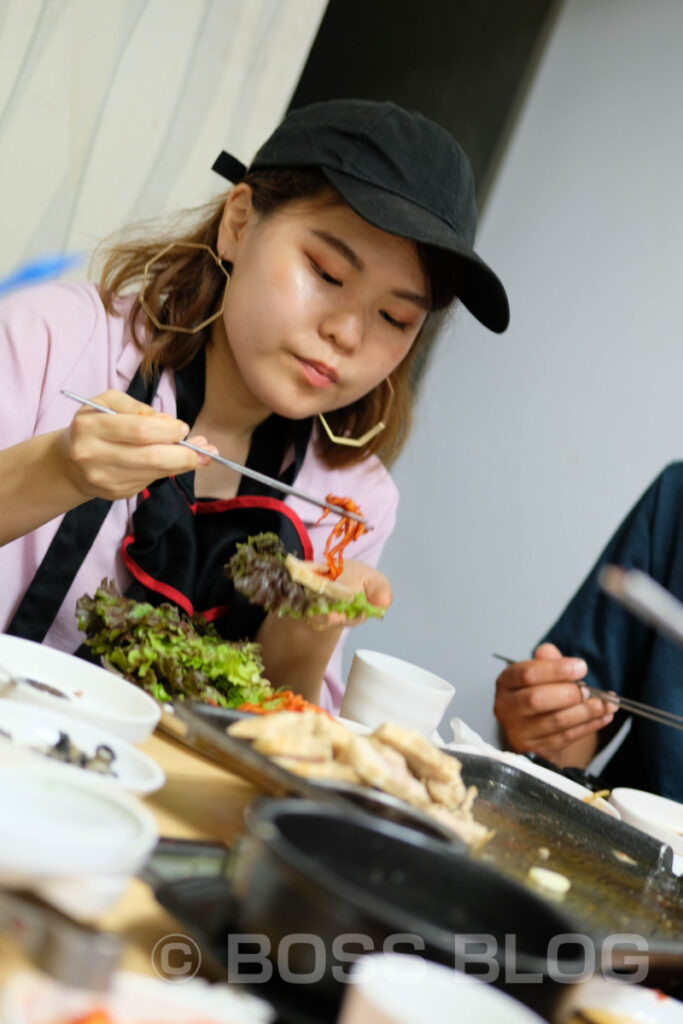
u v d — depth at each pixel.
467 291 2.04
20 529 1.64
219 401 2.18
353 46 4.23
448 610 4.62
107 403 1.54
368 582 1.89
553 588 4.33
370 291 1.85
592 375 4.39
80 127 3.25
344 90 4.27
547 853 1.41
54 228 3.30
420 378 4.75
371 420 2.32
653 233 4.32
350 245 1.81
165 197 3.45
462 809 1.37
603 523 4.23
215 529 2.11
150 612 1.54
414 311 1.92
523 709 2.38
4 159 3.16
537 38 4.56
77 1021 0.60
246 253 1.92
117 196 3.37
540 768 1.98
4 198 3.20
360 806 1.11
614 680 3.13
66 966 0.64
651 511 3.29
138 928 0.81
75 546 1.97
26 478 1.58
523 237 4.69
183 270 2.12
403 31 4.26
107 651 1.54
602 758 3.93
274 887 0.75
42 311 2.03
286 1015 0.72
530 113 4.70
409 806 1.12
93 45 3.19
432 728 1.77
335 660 2.38
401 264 1.83
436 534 4.72
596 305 4.43
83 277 3.32
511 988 0.78
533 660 2.43
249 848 0.80
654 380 4.21
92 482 1.50
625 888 1.37
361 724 1.71
